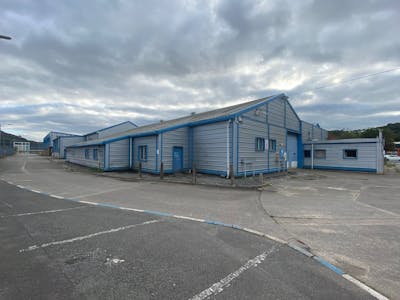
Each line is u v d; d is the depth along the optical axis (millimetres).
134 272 3066
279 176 14852
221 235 4496
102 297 2518
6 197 8031
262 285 2795
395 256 3670
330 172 18297
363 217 5848
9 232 4523
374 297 2588
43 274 2986
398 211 6430
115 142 17375
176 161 15312
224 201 7543
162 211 6238
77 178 13633
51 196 8234
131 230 4691
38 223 5094
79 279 2875
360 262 3461
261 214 6066
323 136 27188
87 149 22078
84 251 3693
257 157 15016
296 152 21391
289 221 5492
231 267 3242
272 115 16797
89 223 5117
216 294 2600
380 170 17578
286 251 3805
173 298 2514
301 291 2678
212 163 14344
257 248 3910
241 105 18250
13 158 39156
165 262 3359
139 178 13258
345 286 2799
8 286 2707
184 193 8898
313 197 8312
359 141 18703
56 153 42062
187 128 15914
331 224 5281
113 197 8094
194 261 3406
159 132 14492
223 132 13602
